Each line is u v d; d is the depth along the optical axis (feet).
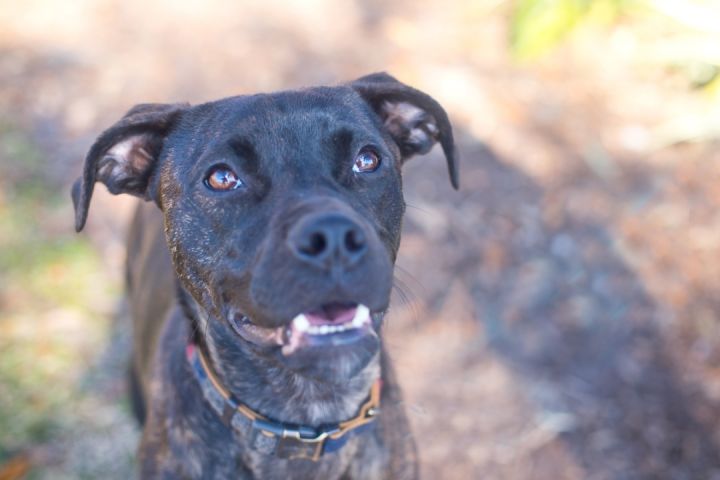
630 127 4.69
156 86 5.17
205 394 2.54
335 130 2.34
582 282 3.98
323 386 2.50
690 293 3.88
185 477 2.58
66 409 3.66
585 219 4.23
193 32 5.59
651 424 3.51
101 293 4.03
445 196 4.37
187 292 2.53
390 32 5.51
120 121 2.52
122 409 3.67
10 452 3.50
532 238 4.17
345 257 2.08
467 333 3.84
